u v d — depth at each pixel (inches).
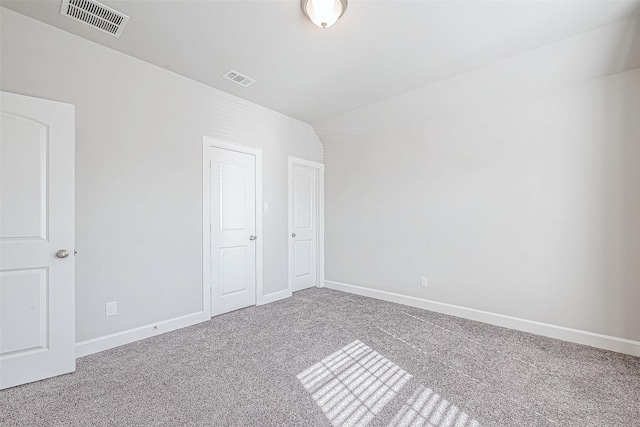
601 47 87.6
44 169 76.0
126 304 97.3
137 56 99.3
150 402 65.9
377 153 153.3
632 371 79.0
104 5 75.3
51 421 59.6
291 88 123.6
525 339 100.4
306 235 171.9
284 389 71.2
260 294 141.1
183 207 112.6
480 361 84.9
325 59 101.4
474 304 120.6
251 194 139.4
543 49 94.2
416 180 138.5
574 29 84.8
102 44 92.3
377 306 138.5
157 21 81.7
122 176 96.8
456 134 125.7
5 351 70.8
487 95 114.3
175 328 109.3
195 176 116.4
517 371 79.4
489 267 116.7
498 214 114.7
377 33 86.9
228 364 83.1
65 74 85.7
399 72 110.2
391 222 147.6
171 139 109.3
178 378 75.8
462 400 66.9
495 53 97.5
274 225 149.6
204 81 117.4
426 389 71.2
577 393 69.4
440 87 119.5
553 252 102.9
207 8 76.7
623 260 90.8
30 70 79.8
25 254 73.1
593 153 95.8
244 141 134.9
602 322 94.0
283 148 154.3
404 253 142.5
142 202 101.4
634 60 87.2
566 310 100.3
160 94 106.5
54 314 76.2
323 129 168.9
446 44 92.5
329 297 154.5
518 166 110.0
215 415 61.7
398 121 142.3
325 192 176.2
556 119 102.3
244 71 109.7
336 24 82.7
